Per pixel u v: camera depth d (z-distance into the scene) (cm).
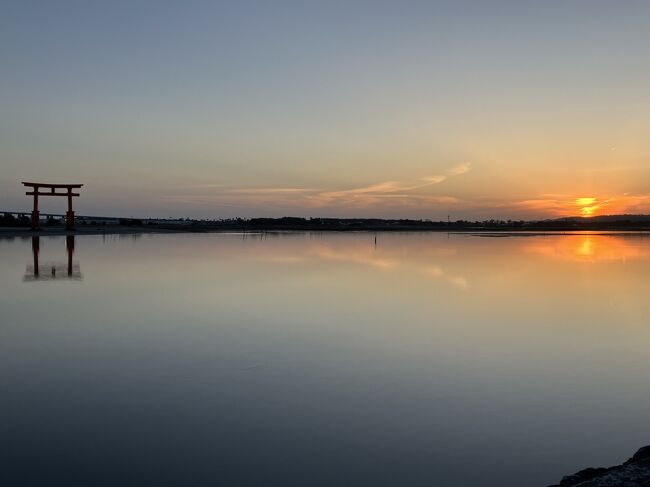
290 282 2128
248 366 945
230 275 2348
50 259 2970
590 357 1032
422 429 681
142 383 841
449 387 846
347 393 810
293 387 835
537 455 614
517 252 4206
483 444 641
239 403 759
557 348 1098
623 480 508
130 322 1305
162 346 1077
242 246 4859
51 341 1105
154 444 621
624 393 825
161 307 1522
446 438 655
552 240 6856
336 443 634
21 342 1092
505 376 908
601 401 789
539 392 827
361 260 3319
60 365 932
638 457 588
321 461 588
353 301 1670
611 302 1681
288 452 608
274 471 564
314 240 6606
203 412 723
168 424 680
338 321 1352
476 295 1820
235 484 536
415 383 864
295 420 701
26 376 868
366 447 626
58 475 544
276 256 3600
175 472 556
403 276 2389
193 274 2362
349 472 566
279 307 1546
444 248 4825
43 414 707
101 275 2264
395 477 558
